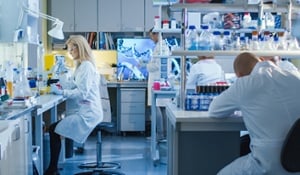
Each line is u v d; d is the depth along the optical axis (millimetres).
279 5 3225
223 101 2572
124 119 6629
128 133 6789
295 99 2361
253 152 2438
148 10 6922
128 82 6602
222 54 2945
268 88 2395
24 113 3102
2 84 3533
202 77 3791
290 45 3027
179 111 2949
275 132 2330
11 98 3496
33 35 4523
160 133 5516
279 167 2340
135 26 6945
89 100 4180
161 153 5113
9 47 4496
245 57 2738
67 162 4918
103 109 4367
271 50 2947
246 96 2441
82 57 4281
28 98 3535
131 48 6941
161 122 5512
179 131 2875
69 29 6910
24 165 3096
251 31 3137
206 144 3088
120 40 6941
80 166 4695
